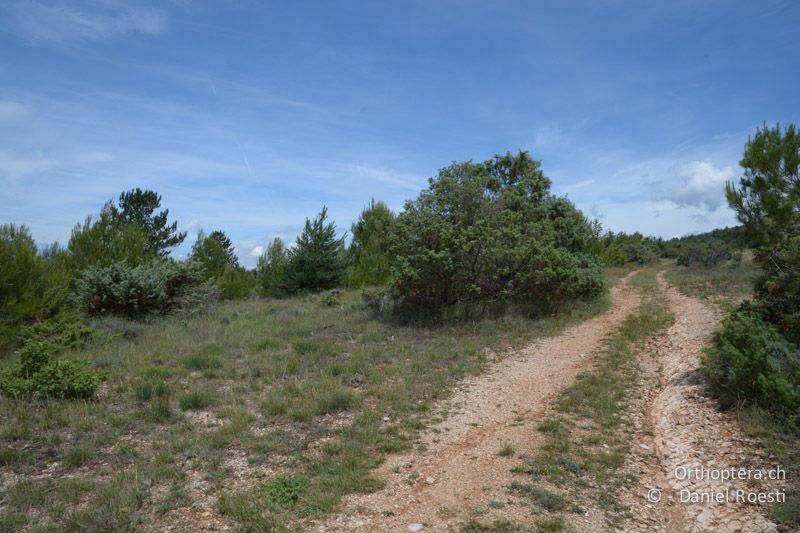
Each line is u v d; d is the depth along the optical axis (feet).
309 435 21.99
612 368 31.40
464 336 42.24
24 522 14.85
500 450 20.24
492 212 57.16
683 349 33.42
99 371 28.14
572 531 14.47
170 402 26.30
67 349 36.50
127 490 16.55
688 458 18.69
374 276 79.00
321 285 79.36
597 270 58.18
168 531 14.51
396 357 35.53
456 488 17.22
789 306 27.35
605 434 21.74
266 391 28.09
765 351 21.58
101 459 19.60
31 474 18.30
